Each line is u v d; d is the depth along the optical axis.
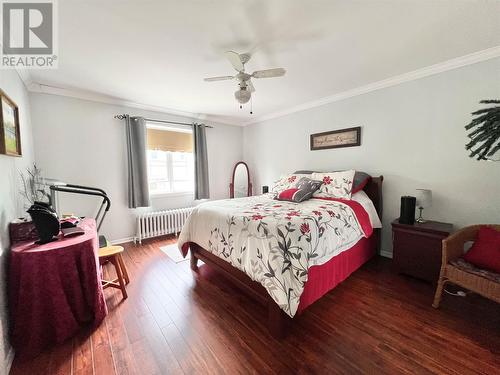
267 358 1.36
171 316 1.76
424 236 2.14
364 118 2.93
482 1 1.39
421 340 1.48
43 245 1.49
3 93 1.54
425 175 2.46
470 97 2.13
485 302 1.88
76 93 2.91
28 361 1.34
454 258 1.80
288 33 1.71
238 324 1.67
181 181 4.23
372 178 2.81
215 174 4.62
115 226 3.37
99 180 3.19
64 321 1.47
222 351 1.42
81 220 2.18
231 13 1.48
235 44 1.85
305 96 3.24
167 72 2.36
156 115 3.73
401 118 2.60
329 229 1.95
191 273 2.50
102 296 1.70
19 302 1.37
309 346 1.45
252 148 4.77
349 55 2.06
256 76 1.99
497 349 1.40
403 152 2.61
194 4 1.39
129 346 1.46
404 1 1.39
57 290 1.45
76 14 1.45
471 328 1.58
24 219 1.69
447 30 1.69
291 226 1.67
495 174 2.04
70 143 2.94
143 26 1.60
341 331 1.58
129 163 3.33
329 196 2.74
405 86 2.54
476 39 1.81
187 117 4.11
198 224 2.40
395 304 1.88
